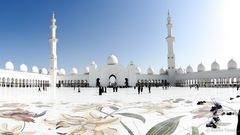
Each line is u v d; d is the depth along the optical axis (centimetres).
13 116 780
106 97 1841
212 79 5266
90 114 822
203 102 1205
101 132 541
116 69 6031
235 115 745
